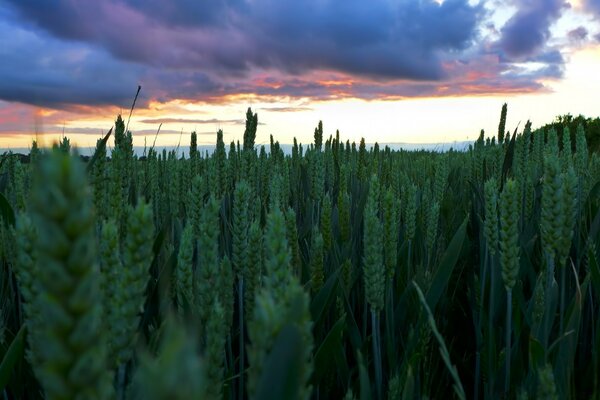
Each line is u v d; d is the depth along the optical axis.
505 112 6.04
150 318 2.46
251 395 0.81
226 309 2.04
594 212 4.10
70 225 0.48
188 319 1.94
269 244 1.16
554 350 2.30
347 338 3.04
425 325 2.57
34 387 2.21
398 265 3.62
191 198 3.01
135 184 4.29
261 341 0.82
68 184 0.48
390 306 2.79
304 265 3.17
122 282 1.20
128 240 1.19
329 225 3.42
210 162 4.41
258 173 5.27
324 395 2.65
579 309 2.18
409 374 1.94
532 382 2.06
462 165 7.65
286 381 0.79
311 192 4.52
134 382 1.28
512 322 2.96
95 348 0.51
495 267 2.97
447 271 2.60
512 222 2.26
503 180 5.11
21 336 1.89
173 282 2.50
